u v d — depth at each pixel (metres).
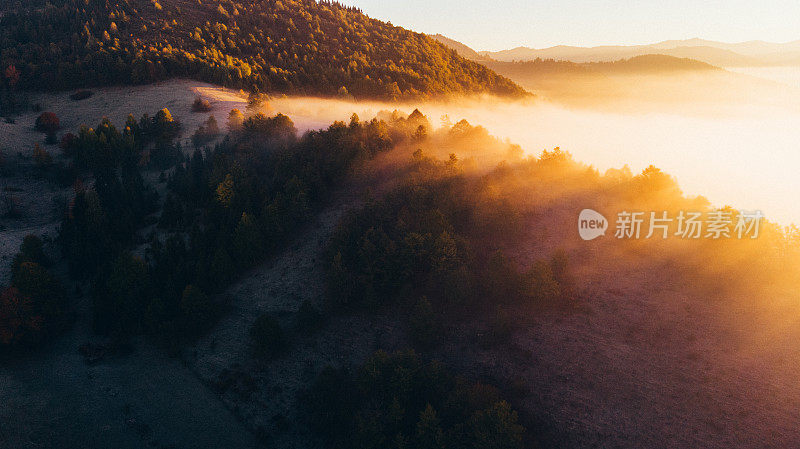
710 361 67.31
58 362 75.44
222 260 85.75
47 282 80.25
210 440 64.75
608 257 89.56
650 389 65.06
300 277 88.00
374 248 81.62
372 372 64.81
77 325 82.81
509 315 77.81
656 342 71.38
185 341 79.25
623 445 59.59
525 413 64.06
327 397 67.12
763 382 63.50
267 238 92.44
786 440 56.94
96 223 94.94
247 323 81.25
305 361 74.94
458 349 74.50
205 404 69.81
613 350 70.94
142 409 68.50
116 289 80.50
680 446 58.53
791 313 72.25
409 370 64.31
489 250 90.38
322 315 81.06
